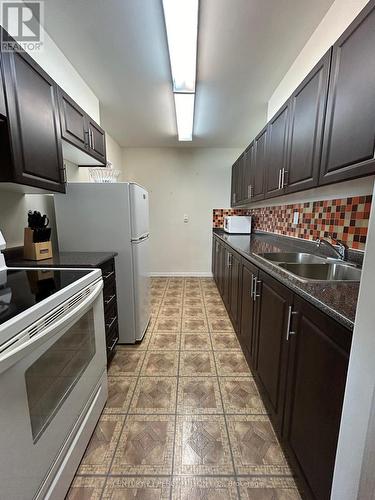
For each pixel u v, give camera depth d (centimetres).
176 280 427
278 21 149
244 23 150
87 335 122
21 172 123
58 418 93
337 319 74
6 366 64
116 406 147
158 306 308
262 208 347
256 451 120
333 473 74
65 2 133
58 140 159
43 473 83
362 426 57
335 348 75
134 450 119
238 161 364
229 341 223
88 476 107
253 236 330
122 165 423
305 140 150
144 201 231
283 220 265
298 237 228
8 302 85
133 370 182
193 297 340
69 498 99
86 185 196
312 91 140
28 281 114
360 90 101
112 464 112
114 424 134
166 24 134
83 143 196
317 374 86
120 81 215
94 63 190
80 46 171
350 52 107
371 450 53
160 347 213
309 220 206
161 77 209
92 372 126
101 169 250
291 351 108
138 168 425
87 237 203
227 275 280
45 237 167
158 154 422
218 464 113
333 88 120
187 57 162
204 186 430
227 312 284
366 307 56
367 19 96
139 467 112
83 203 199
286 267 155
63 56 179
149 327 251
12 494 69
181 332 240
